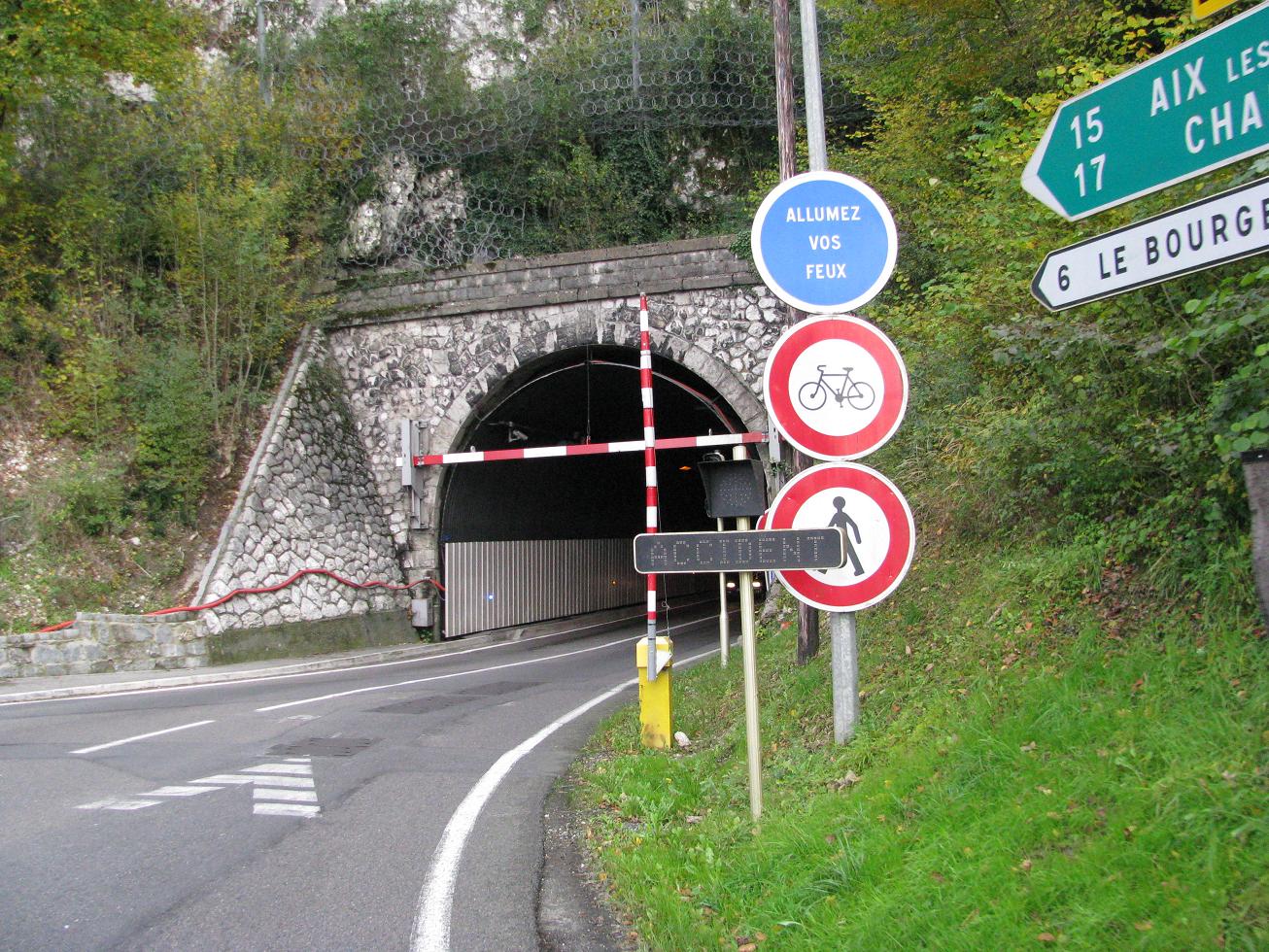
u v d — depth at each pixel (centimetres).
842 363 501
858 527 502
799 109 2103
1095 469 601
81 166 1898
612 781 670
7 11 1675
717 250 1911
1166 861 306
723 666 1101
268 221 1983
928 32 1338
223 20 2416
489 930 428
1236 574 455
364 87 2255
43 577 1509
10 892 477
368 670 1595
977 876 340
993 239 738
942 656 632
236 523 1716
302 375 2002
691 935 394
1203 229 288
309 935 423
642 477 3238
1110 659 469
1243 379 410
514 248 2342
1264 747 341
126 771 754
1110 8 867
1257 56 279
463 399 2066
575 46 2367
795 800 526
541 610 2483
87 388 1697
